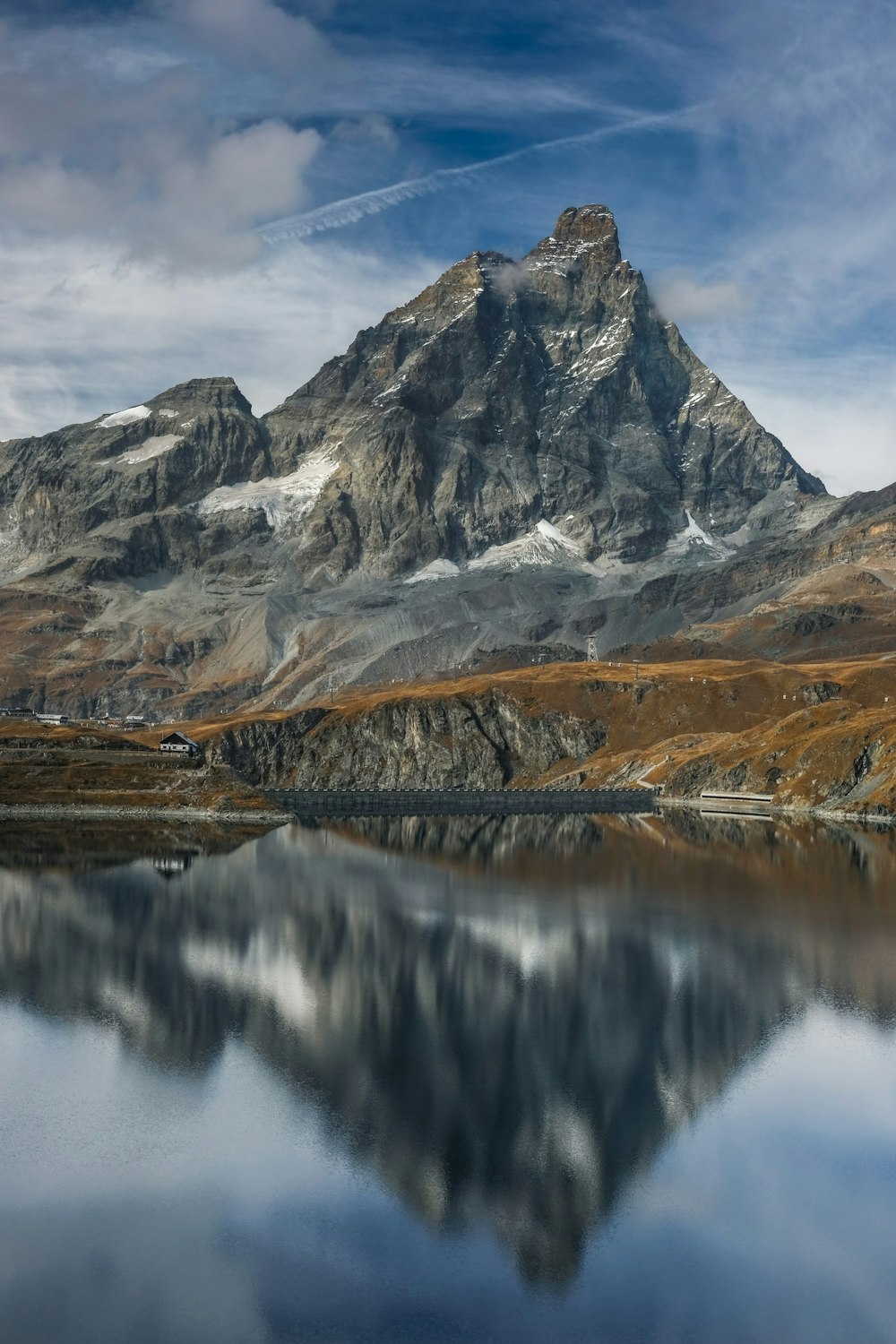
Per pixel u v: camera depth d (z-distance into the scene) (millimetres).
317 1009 104500
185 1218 67812
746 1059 92188
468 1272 62875
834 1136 78688
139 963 120375
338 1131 78812
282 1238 66000
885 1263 64250
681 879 182500
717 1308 60000
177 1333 57500
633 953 126250
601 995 109375
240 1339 57281
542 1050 93688
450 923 143125
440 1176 73000
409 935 135750
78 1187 71188
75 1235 66062
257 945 129250
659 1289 61625
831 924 143500
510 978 115125
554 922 144125
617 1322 58906
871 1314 59812
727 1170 73938
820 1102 83938
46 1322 58344
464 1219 68062
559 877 184625
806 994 110188
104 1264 63188
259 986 112062
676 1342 57344
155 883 173000
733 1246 65562
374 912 150250
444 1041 96125
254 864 198750
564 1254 64562
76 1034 97250
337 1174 73125
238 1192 70750
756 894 166625
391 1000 107500
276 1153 75500
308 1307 59844
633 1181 72562
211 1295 60656
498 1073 88875
